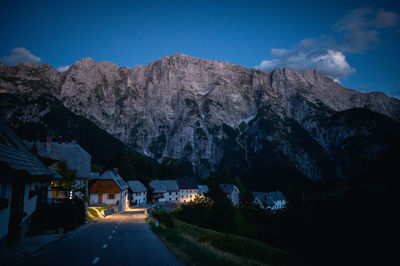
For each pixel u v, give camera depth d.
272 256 28.52
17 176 16.50
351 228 37.25
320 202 52.59
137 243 17.38
